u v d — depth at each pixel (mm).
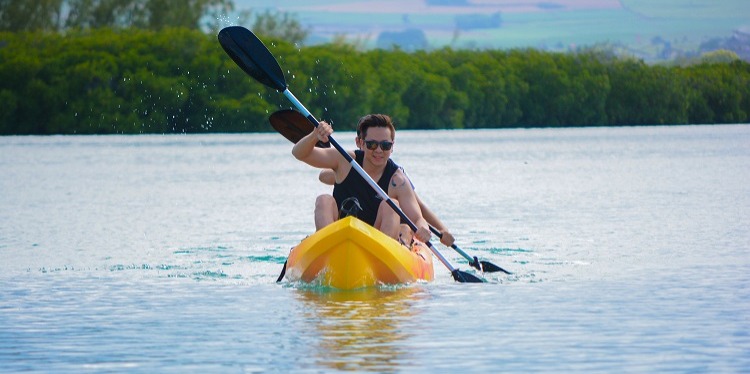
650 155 144875
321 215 35000
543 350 24609
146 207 68500
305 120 37656
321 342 25516
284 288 34156
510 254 42969
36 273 38219
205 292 33500
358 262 32938
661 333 26484
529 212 62656
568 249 44406
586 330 26875
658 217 58219
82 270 39031
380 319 28438
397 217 35031
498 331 26766
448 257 42188
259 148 176000
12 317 29328
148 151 164375
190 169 116438
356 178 35281
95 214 63438
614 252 43125
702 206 65250
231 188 86000
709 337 25984
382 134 35219
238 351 24656
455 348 24812
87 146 184500
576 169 112625
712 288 33469
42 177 102375
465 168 116312
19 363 23812
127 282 35906
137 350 24969
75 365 23594
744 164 117250
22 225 56594
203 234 51844
